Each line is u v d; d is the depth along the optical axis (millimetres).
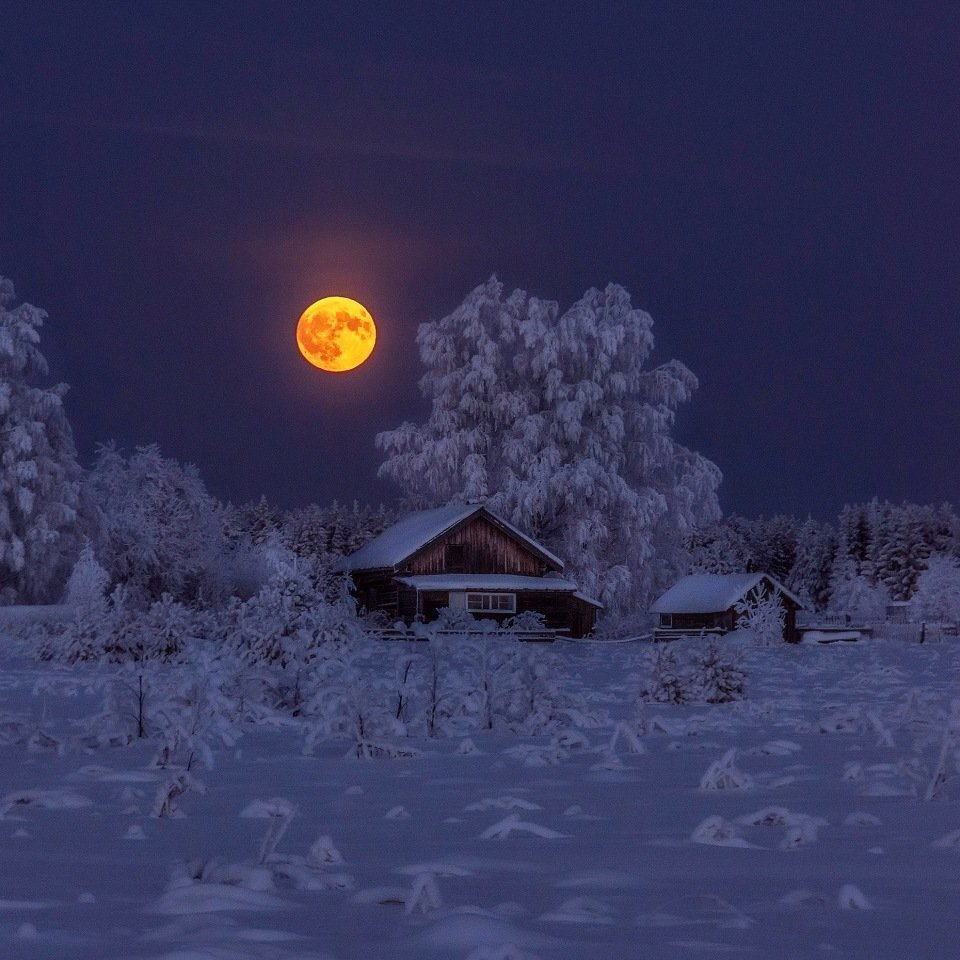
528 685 32781
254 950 6789
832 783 19422
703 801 17359
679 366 128500
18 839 13758
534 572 122688
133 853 12648
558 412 123000
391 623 115812
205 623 62469
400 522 132375
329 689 26406
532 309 127375
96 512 118125
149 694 29641
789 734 29844
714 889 10172
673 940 7730
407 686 31672
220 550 122938
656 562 126125
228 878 9883
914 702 32031
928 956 7262
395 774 21875
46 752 26500
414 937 7453
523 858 12062
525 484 122312
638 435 126688
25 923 7762
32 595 115562
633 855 12250
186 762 24047
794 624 125188
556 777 21094
